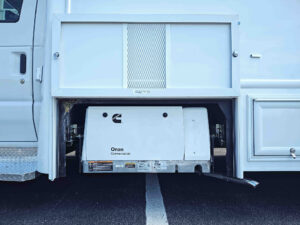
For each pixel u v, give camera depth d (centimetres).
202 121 218
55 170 205
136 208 245
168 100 212
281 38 211
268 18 210
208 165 216
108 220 220
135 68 197
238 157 203
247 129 203
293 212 239
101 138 211
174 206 251
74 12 204
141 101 212
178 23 197
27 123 229
